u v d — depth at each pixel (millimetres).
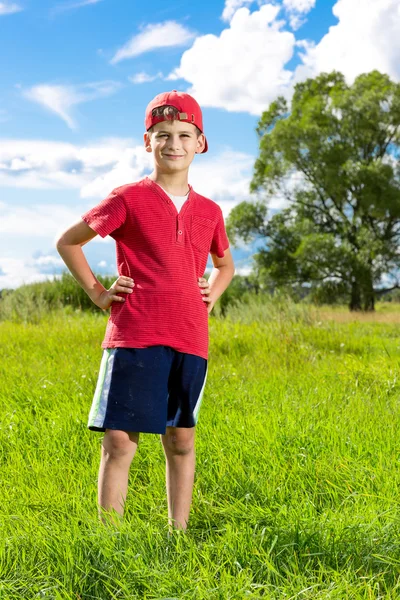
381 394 5250
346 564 2318
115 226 2736
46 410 4754
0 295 15070
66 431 4121
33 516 2777
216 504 3045
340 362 7031
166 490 3057
